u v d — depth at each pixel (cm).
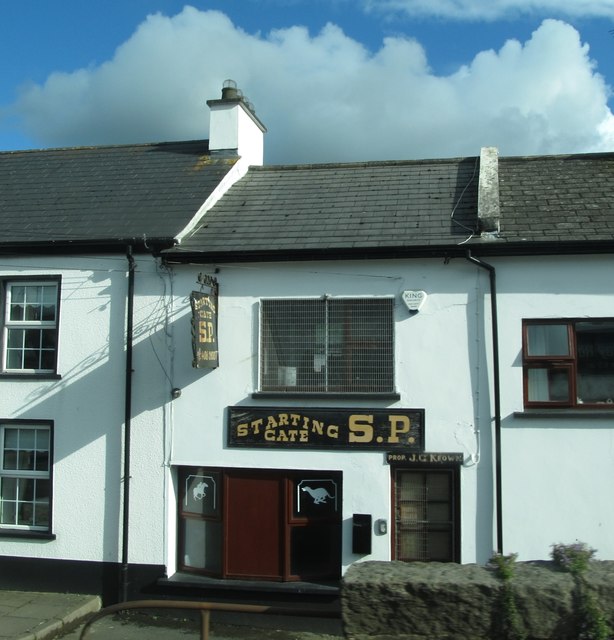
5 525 1002
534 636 452
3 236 1025
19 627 821
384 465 896
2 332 1024
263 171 1279
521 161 1195
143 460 959
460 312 899
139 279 980
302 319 939
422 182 1141
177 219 1031
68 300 1000
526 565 498
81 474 973
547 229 910
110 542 956
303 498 937
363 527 889
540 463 864
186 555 967
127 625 888
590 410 873
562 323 887
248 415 934
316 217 1034
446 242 897
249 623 894
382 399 903
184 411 952
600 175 1097
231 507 944
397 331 911
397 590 470
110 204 1115
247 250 934
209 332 905
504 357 884
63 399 988
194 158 1270
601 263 876
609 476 851
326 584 913
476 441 881
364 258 916
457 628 463
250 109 1308
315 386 930
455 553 885
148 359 969
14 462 1009
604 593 455
